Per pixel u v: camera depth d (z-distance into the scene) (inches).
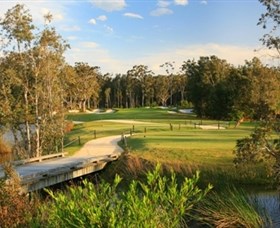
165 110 4355.3
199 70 3651.6
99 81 6156.5
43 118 1608.0
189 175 1041.5
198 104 3462.1
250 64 2374.5
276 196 789.9
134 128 2222.0
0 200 414.9
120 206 224.4
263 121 783.7
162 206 242.2
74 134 2239.2
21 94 1609.3
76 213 214.4
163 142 1487.5
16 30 1535.4
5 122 1498.5
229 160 1135.0
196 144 1405.0
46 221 285.0
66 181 1028.5
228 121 2864.2
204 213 561.9
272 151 761.6
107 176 1159.0
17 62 1577.3
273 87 853.2
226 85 3161.9
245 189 911.0
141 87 6245.1
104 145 1611.7
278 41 858.1
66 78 1777.8
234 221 554.6
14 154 1590.8
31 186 877.8
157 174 251.3
